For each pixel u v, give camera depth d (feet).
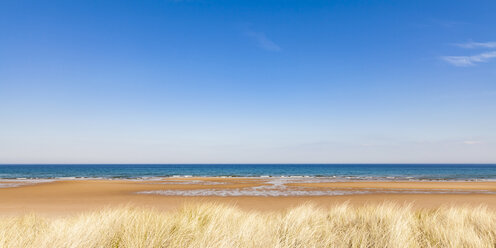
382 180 156.56
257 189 99.96
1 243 13.92
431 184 119.65
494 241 16.44
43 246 13.73
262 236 15.72
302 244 15.23
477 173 316.40
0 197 77.92
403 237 16.07
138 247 13.57
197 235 15.33
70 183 117.39
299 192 90.99
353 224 20.83
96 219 20.49
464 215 24.30
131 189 98.27
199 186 110.42
